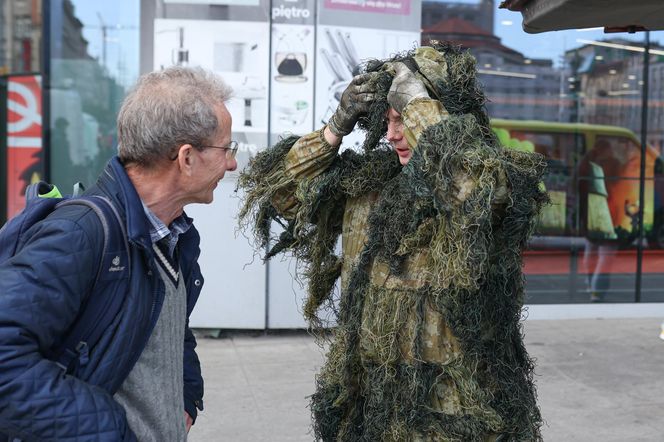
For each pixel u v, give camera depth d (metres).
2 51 5.54
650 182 6.70
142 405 1.52
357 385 1.97
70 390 1.32
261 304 5.60
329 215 2.12
